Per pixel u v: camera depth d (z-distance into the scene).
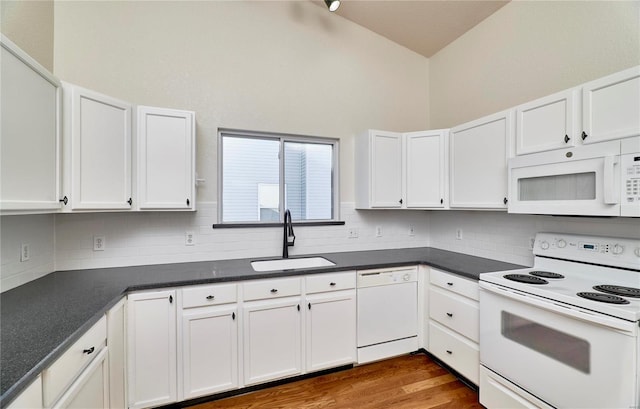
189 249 2.36
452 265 2.26
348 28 2.93
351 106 2.94
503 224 2.41
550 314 1.44
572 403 1.34
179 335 1.79
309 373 2.20
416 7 2.59
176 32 2.33
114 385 1.52
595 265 1.71
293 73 2.71
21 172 1.29
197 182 2.37
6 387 0.78
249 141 2.63
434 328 2.36
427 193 2.65
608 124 1.45
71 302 1.42
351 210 2.94
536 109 1.81
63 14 2.03
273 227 2.62
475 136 2.26
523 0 2.25
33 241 1.80
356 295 2.27
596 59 1.81
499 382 1.72
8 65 1.20
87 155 1.71
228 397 1.95
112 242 2.16
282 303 2.03
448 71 3.01
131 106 1.95
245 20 2.54
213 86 2.43
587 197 1.51
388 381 2.13
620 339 1.19
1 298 1.48
